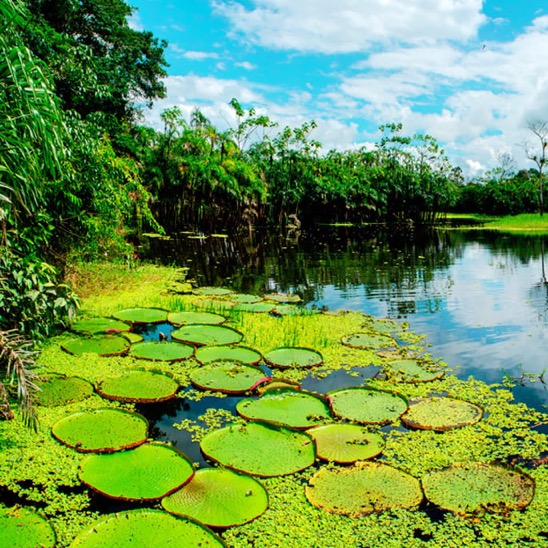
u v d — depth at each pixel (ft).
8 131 10.48
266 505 9.63
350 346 19.75
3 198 10.34
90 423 12.63
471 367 17.76
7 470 10.77
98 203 23.27
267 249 60.08
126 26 62.49
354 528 9.12
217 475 10.52
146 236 72.28
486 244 66.90
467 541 8.86
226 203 91.50
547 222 112.47
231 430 12.39
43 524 8.96
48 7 41.11
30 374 11.27
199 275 38.78
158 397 14.42
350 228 109.50
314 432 12.44
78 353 17.95
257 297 29.63
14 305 13.99
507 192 147.74
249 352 18.56
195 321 23.00
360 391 14.88
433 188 133.80
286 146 115.14
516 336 21.65
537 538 8.91
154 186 80.59
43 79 11.23
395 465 11.18
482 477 10.62
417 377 16.35
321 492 10.06
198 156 87.61
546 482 10.58
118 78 50.16
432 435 12.57
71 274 27.32
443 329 22.76
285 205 117.60
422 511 9.59
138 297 28.17
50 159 11.50
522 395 15.26
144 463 10.89
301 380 16.31
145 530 8.71
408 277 38.27
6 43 10.52
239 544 8.69
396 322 23.99
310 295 30.96
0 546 8.35
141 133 79.61
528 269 42.42
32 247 16.74
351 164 142.92
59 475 10.60
